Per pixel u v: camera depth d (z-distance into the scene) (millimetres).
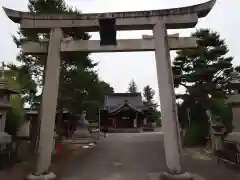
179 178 7059
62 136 19703
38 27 9031
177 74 17750
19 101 14156
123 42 8773
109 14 9008
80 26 8984
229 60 16062
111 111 39094
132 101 44281
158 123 45750
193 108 16922
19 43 14992
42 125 8000
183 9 8891
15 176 7945
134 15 8984
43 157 7648
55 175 7676
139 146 15461
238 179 7508
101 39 8742
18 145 10719
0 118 9844
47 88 8375
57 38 8898
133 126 38125
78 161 10867
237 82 9945
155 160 10883
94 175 8281
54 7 14969
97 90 17344
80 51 8789
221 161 10078
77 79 15727
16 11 9070
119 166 9742
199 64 16547
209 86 15570
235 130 9773
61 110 18484
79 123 24188
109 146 15969
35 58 15289
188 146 15406
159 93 8266
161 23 8898
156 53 8633
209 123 13586
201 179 7574
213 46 16766
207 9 8656
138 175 8195
